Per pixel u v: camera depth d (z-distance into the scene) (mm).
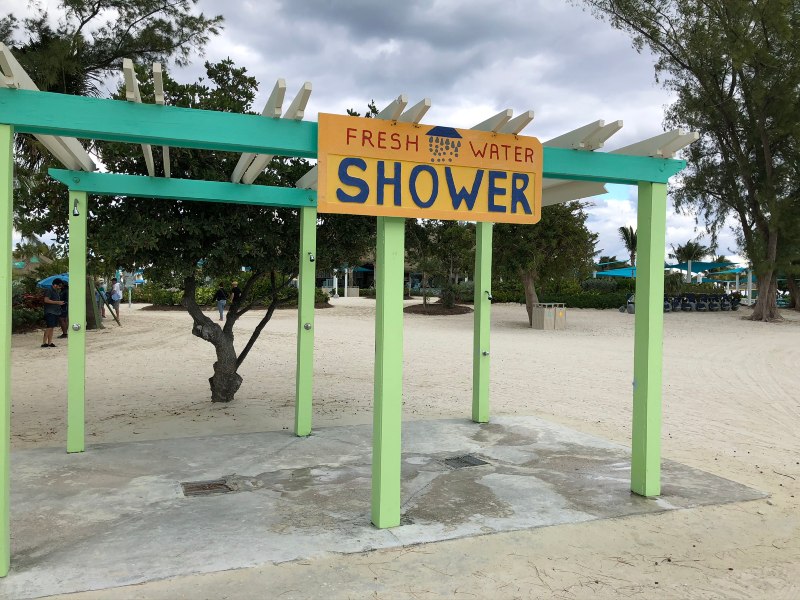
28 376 10484
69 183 5668
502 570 3461
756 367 12617
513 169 4293
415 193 4043
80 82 15656
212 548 3658
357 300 37219
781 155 23375
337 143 3852
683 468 5531
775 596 3223
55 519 4113
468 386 10289
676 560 3639
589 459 5738
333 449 5988
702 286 34562
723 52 21422
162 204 7082
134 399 8750
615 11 22703
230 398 8578
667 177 4793
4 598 3035
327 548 3684
